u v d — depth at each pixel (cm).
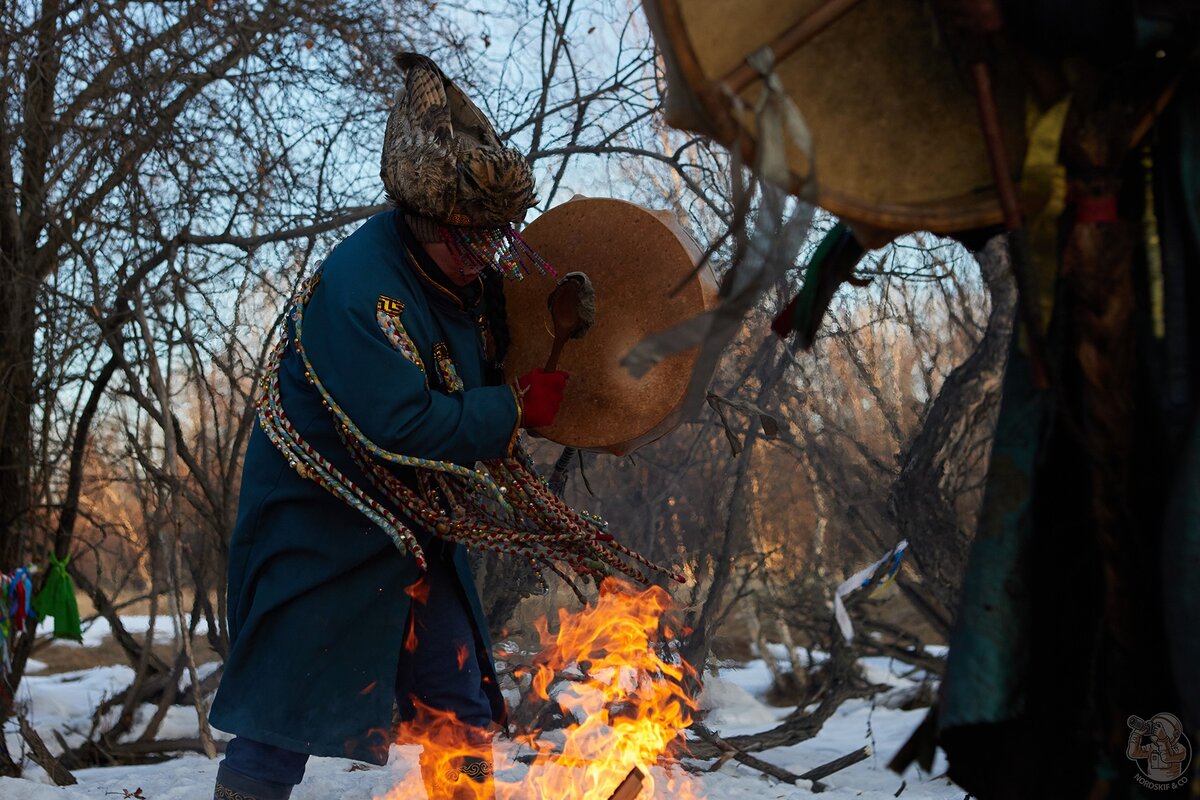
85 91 495
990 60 175
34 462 518
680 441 582
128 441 530
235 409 508
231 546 268
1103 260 164
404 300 259
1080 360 164
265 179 502
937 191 177
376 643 259
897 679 625
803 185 166
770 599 692
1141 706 162
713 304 272
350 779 359
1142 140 167
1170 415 157
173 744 511
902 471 461
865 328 525
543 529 279
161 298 507
